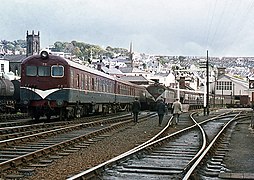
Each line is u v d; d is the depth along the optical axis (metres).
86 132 23.44
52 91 29.20
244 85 123.88
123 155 13.27
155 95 60.78
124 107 54.81
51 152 14.67
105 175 10.61
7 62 86.88
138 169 11.77
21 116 39.66
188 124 34.28
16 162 11.83
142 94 63.25
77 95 31.45
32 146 16.56
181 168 12.17
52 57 29.41
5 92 37.12
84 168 11.81
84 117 37.72
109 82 42.91
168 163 13.22
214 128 31.89
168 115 49.94
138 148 15.69
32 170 11.18
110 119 34.59
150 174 11.10
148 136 22.48
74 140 17.95
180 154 15.59
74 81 30.72
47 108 29.38
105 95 41.06
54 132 21.59
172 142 20.23
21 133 20.34
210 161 13.88
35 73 29.39
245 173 11.50
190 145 18.89
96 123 29.81
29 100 29.34
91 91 35.66
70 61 30.47
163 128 28.69
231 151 17.14
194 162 12.31
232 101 113.94
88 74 34.69
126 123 32.81
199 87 143.88
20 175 10.46
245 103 118.00
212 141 18.52
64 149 15.99
